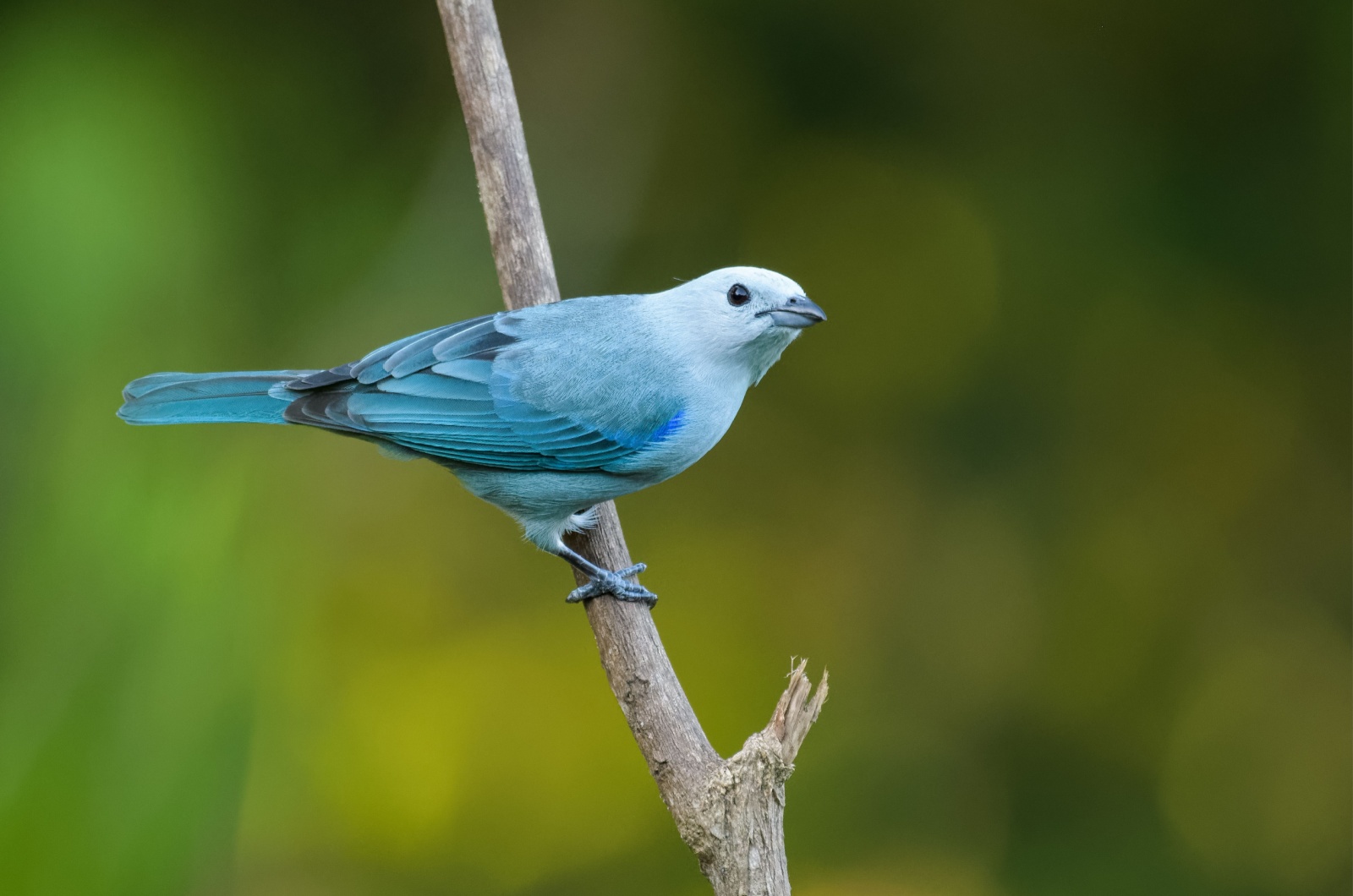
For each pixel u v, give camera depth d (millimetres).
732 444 13742
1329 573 13125
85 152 10820
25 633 8523
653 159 14047
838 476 13648
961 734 12672
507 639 12312
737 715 12539
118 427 9453
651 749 7184
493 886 11656
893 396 13891
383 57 13320
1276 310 13570
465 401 8352
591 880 11766
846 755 12469
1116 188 13867
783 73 14133
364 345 12430
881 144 14109
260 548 9453
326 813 11094
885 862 12016
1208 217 13734
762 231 14055
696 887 11688
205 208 11492
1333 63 13430
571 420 8352
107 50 11625
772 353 8758
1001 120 14055
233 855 8500
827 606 13133
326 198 12859
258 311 12125
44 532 8875
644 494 13430
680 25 14055
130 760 8227
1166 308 13672
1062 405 13672
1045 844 12312
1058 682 12875
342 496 12227
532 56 14047
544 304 8633
